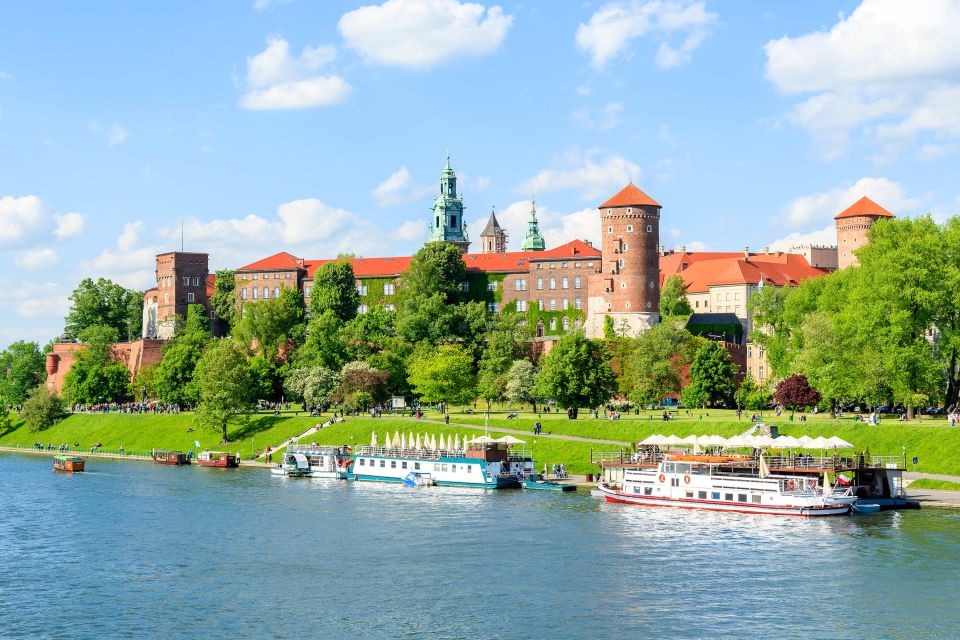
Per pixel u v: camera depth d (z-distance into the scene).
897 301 151.25
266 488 154.25
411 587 90.88
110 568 100.19
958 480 130.50
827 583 88.94
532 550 103.38
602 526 114.94
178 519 125.88
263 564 100.50
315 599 88.00
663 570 94.38
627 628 79.00
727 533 109.50
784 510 118.69
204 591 91.19
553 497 137.75
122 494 149.38
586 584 90.44
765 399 198.62
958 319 156.00
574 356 179.50
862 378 152.00
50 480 168.75
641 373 198.38
